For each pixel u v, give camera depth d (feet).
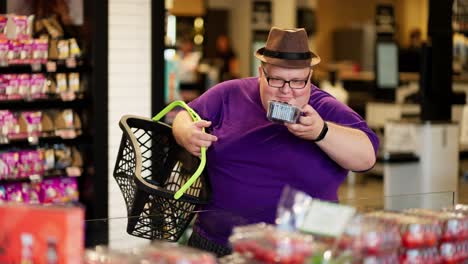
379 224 7.43
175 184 11.18
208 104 11.10
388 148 26.14
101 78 20.02
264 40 49.11
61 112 20.27
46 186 20.11
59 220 6.30
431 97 25.20
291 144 10.46
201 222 9.73
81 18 20.29
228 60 47.32
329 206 7.39
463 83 39.99
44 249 6.37
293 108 9.39
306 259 6.86
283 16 48.98
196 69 43.06
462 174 33.04
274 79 9.84
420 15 60.85
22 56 19.61
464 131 34.96
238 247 7.14
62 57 20.16
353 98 44.21
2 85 19.56
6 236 6.56
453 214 8.21
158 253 6.73
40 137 19.94
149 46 20.61
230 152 10.64
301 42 9.86
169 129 11.12
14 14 20.40
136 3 20.38
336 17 60.59
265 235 7.03
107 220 9.41
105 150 20.16
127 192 10.43
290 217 7.50
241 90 11.03
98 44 19.89
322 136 9.74
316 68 53.83
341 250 7.13
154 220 9.55
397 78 41.11
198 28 50.75
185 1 52.49
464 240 8.00
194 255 6.67
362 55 57.16
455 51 44.01
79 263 6.38
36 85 19.90
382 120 39.09
